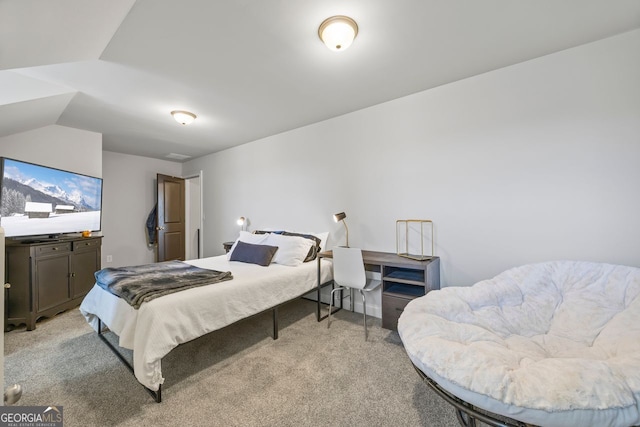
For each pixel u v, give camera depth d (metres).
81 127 3.53
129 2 1.45
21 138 3.11
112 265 4.89
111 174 4.91
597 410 0.80
